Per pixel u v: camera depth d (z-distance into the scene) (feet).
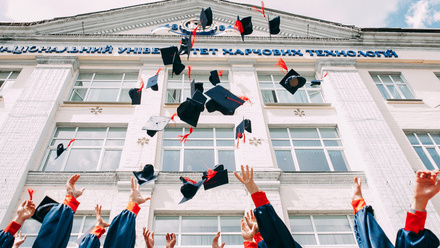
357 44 41.60
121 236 10.46
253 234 13.25
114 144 29.09
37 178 24.39
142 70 36.29
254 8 45.42
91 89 35.27
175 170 27.04
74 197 11.35
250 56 39.11
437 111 33.78
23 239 13.10
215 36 41.22
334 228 23.43
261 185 24.71
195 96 16.75
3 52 36.65
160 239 21.90
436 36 42.86
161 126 18.86
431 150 30.42
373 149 27.86
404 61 39.78
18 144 26.18
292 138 30.83
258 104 32.68
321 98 36.24
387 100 34.50
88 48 38.37
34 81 32.76
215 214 23.59
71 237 21.42
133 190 12.38
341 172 26.32
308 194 24.95
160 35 40.34
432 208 23.34
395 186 24.80
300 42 41.32
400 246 8.44
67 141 28.99
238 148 28.12
